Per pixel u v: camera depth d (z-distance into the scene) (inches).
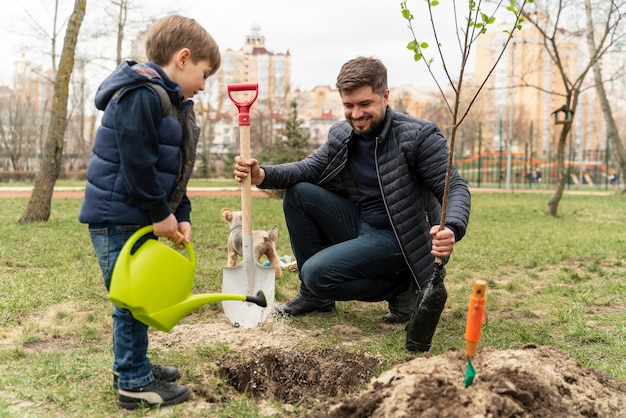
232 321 144.2
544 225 414.3
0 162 1743.4
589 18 577.3
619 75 577.9
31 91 2106.3
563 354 105.7
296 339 140.9
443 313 171.6
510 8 113.6
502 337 146.9
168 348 135.3
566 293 199.3
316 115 2859.3
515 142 2224.4
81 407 102.0
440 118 2208.4
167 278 99.2
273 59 2672.2
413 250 144.6
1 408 98.4
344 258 146.6
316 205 157.2
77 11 369.7
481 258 267.1
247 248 141.0
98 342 140.9
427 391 85.9
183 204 112.5
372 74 140.1
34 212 376.2
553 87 1791.3
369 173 152.4
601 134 2581.2
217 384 115.0
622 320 164.1
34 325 148.7
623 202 676.7
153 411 101.7
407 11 118.8
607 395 96.4
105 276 101.2
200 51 106.0
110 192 98.7
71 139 2188.7
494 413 81.8
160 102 98.0
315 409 103.1
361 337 146.3
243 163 139.1
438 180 141.6
